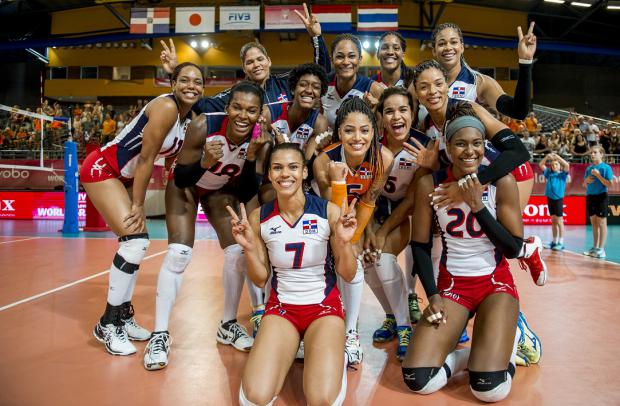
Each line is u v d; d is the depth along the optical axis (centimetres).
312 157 340
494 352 237
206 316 400
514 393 249
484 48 2486
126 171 325
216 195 342
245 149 318
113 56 2614
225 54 2564
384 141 334
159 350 286
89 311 412
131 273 314
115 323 314
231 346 325
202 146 304
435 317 255
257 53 441
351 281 284
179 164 305
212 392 250
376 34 2150
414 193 285
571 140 1593
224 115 307
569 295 472
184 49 2561
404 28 2328
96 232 1052
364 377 275
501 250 258
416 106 349
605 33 2480
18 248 796
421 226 276
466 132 249
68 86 2630
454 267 273
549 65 2689
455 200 262
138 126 311
